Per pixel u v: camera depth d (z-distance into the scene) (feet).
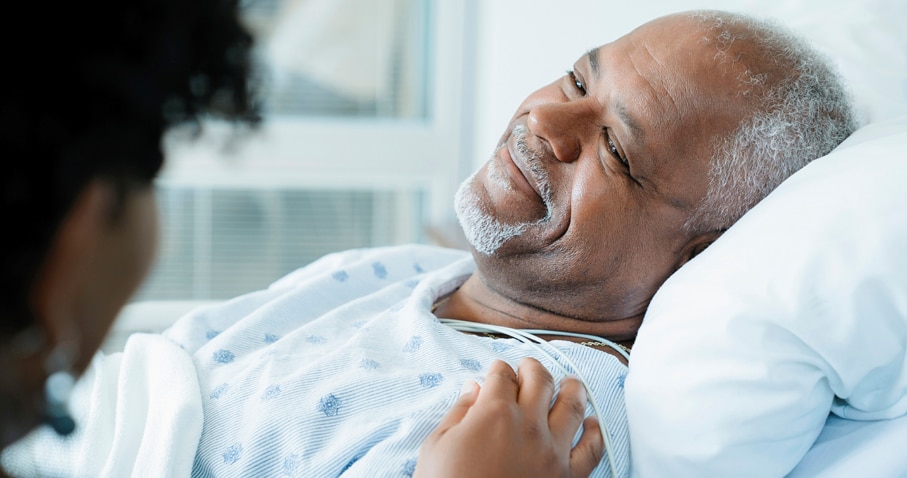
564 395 2.55
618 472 2.71
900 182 2.46
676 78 3.07
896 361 2.42
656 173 3.08
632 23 5.45
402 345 3.07
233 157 1.52
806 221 2.55
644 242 3.17
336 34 7.50
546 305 3.36
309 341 3.22
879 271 2.34
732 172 3.07
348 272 3.79
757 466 2.46
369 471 2.52
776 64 3.12
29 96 1.13
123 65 1.18
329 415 2.78
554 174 3.18
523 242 3.23
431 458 2.22
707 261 2.78
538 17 6.36
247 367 3.08
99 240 1.29
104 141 1.20
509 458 2.21
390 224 7.93
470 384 2.60
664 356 2.59
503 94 6.91
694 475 2.49
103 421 3.15
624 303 3.30
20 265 1.17
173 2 1.23
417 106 7.77
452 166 7.77
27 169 1.13
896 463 2.44
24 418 1.34
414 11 7.56
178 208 7.59
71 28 1.14
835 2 4.17
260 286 7.89
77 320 1.34
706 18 3.21
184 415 2.85
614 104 3.13
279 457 2.76
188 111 1.32
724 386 2.43
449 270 3.73
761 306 2.45
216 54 1.32
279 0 7.33
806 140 3.10
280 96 7.54
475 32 7.52
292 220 7.79
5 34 1.11
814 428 2.54
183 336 3.45
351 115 7.71
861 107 3.52
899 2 3.89
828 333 2.38
